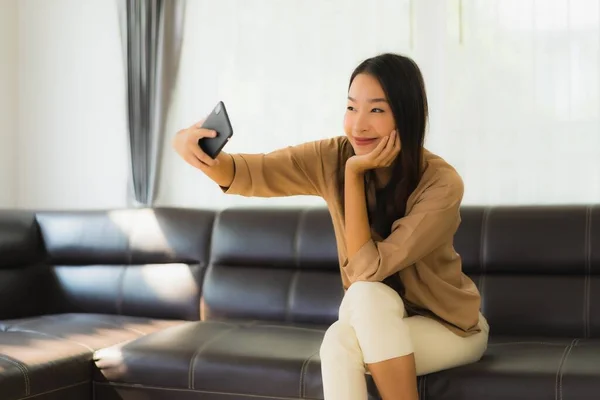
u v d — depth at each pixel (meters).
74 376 2.54
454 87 3.27
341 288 2.99
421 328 2.11
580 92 3.09
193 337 2.66
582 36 3.08
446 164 2.14
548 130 3.14
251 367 2.40
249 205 3.65
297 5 3.54
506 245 2.80
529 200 3.17
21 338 2.74
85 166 4.03
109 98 3.97
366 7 3.42
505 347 2.46
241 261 3.21
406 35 3.36
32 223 3.52
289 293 3.07
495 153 3.21
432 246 2.05
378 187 2.17
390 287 2.12
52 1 4.08
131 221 3.43
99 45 3.99
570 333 2.68
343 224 2.20
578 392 2.04
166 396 2.50
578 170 3.10
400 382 1.94
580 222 2.75
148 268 3.36
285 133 3.58
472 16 3.24
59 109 4.08
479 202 3.24
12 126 4.13
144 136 3.76
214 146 2.03
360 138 2.07
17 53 4.14
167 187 3.78
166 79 3.74
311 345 2.54
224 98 3.68
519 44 3.17
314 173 2.27
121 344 2.64
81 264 3.49
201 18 3.71
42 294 3.48
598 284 2.69
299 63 3.55
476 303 2.18
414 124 2.06
